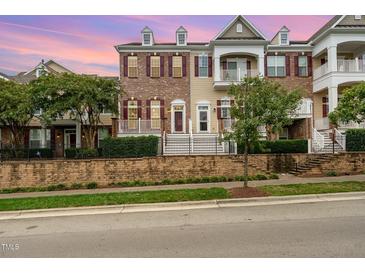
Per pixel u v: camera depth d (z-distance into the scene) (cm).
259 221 776
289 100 1156
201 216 855
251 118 1112
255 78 1157
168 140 1983
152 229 735
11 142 2294
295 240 608
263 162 1614
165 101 2480
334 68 2264
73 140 2745
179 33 2522
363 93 1263
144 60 2488
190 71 2505
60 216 919
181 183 1459
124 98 2461
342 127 2120
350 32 2280
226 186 1298
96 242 643
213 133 2269
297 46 2527
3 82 2091
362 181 1287
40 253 585
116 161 1524
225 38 2420
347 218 776
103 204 1023
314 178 1427
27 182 1488
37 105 1942
